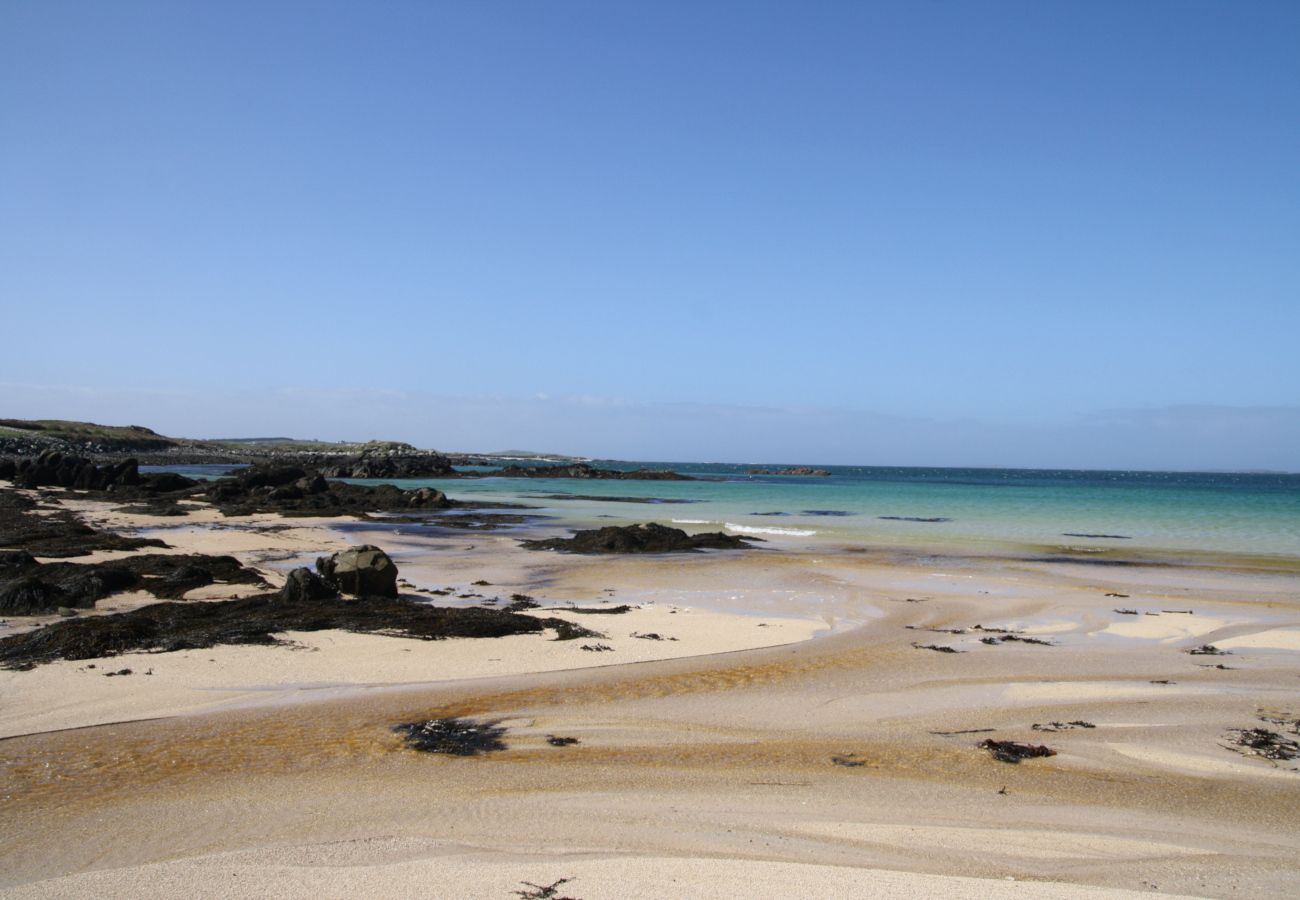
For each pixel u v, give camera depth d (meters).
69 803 8.25
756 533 40.03
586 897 5.95
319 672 13.58
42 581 17.73
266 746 10.12
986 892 6.13
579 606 20.31
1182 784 9.29
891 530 41.66
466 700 12.32
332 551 29.95
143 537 30.72
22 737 10.27
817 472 188.25
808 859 6.98
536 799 8.50
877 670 14.49
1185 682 13.80
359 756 9.84
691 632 17.45
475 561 29.05
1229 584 24.55
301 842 7.28
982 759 10.06
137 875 6.39
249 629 15.90
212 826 7.69
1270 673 14.43
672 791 8.81
